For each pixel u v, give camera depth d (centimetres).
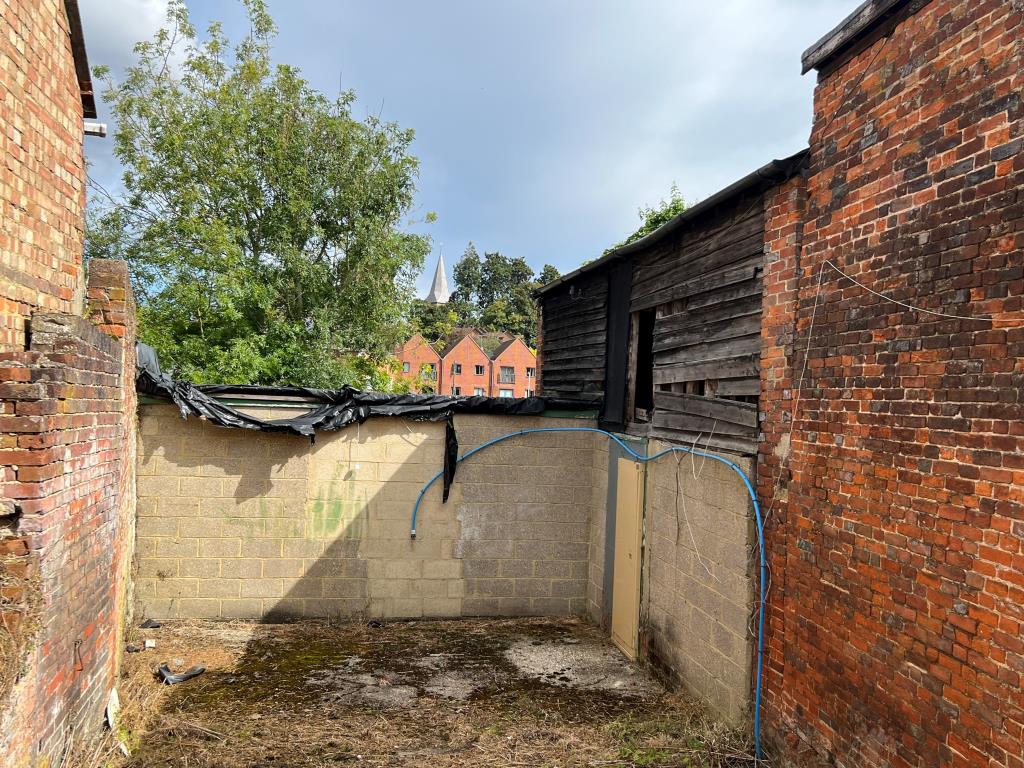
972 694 272
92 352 371
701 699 499
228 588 689
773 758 409
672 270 578
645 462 611
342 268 1480
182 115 1365
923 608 300
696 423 523
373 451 714
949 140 298
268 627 680
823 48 381
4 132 305
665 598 565
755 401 455
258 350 1271
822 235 385
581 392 806
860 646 338
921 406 306
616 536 673
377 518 716
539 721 488
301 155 1416
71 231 408
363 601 715
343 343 1444
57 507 309
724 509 472
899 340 322
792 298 410
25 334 330
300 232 1405
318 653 618
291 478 698
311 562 704
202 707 495
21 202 327
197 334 1280
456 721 485
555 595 754
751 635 438
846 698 347
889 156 335
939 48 306
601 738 459
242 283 1265
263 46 1492
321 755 429
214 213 1359
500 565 743
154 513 673
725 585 468
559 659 623
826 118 385
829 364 373
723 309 495
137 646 601
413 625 709
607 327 732
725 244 494
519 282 7306
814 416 384
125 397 560
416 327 1625
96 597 390
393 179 1498
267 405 694
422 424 723
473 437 736
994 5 278
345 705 509
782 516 411
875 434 335
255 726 466
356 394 709
